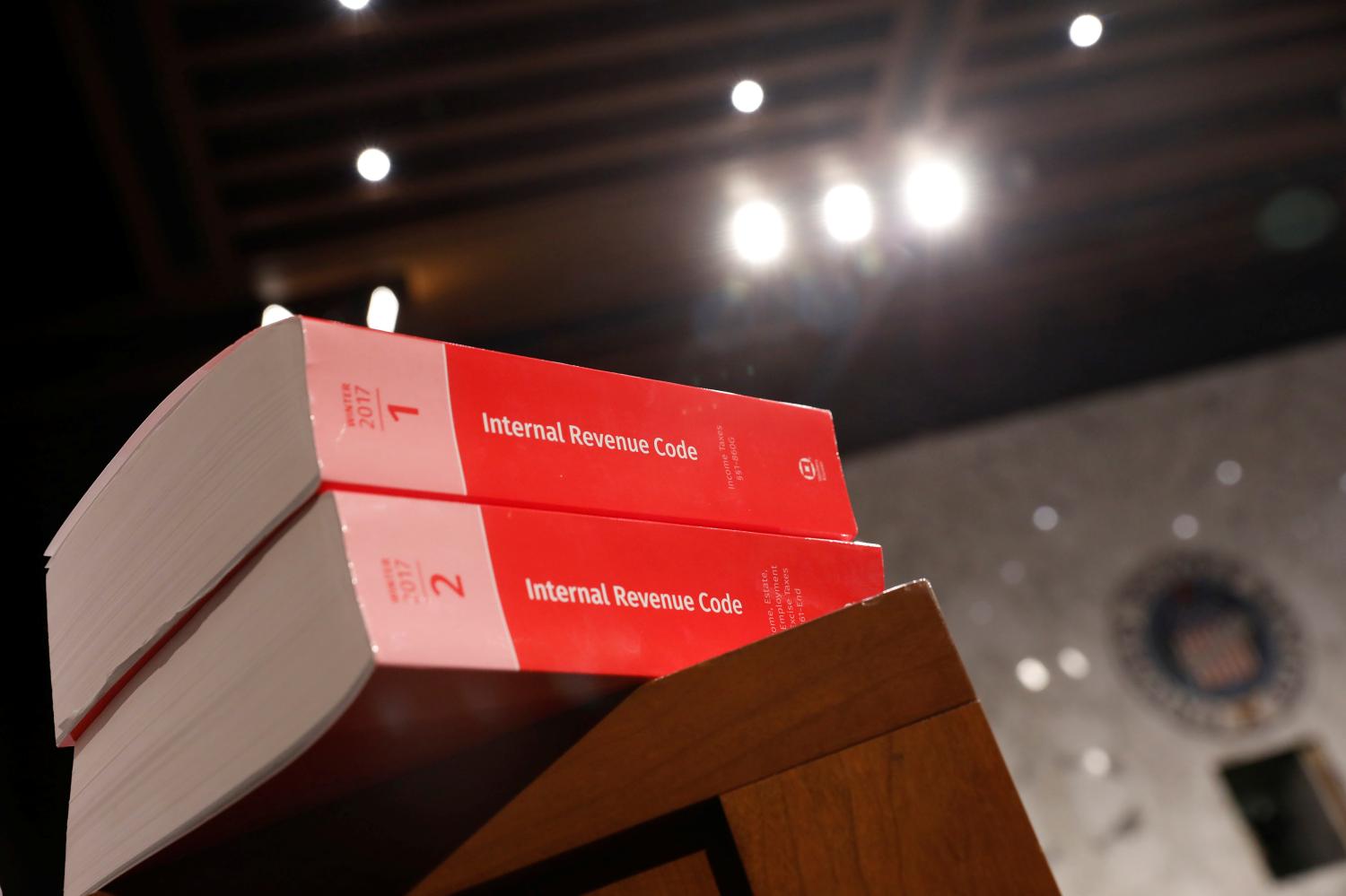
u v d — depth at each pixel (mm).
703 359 4566
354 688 383
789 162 3584
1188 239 4875
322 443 418
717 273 4047
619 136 3314
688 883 473
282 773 415
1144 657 4773
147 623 464
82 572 514
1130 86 3840
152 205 3014
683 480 537
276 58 2777
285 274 3393
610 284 3938
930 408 5141
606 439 515
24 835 2465
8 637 2660
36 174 2865
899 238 4141
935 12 3158
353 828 478
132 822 463
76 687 507
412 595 409
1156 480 5059
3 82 2588
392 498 426
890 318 4770
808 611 550
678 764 473
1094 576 4902
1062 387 5203
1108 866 4484
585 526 485
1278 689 4719
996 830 460
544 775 476
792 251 4031
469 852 469
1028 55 3512
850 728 475
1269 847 4934
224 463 446
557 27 2971
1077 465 5082
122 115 2725
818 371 4961
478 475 462
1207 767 4621
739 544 541
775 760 472
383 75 2918
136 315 3385
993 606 4863
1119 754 4633
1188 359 5270
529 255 3637
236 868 472
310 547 409
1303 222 4926
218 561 437
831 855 459
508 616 438
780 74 3271
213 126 2877
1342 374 5215
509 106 3143
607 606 477
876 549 597
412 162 3203
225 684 428
